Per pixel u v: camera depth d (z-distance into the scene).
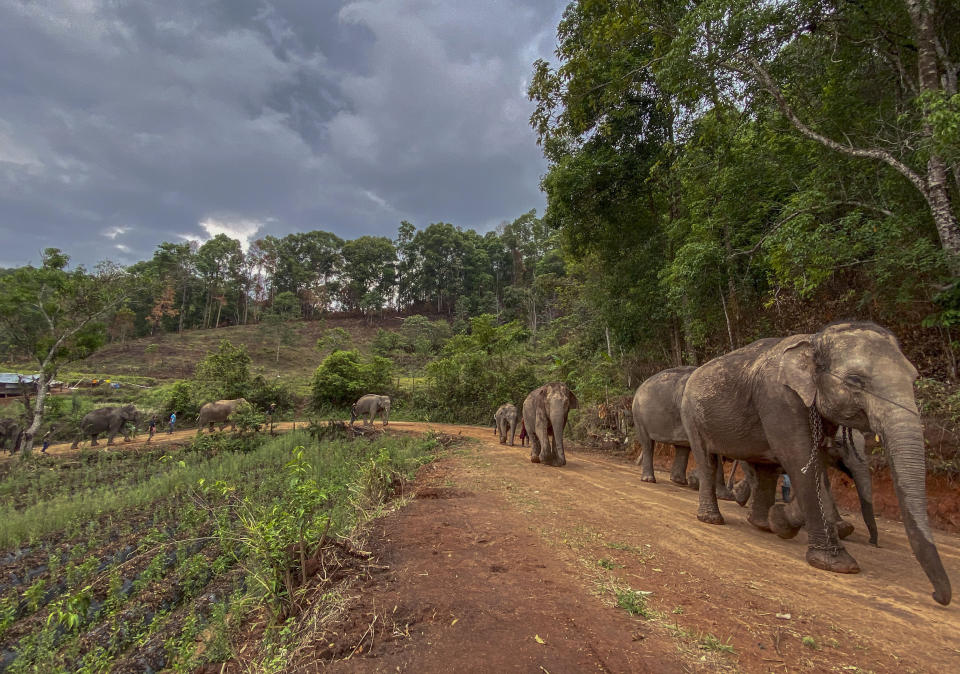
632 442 13.08
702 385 5.52
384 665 2.37
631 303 15.27
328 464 11.25
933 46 7.05
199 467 12.60
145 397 34.88
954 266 6.41
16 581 6.09
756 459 5.08
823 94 8.81
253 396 32.19
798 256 7.59
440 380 29.69
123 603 4.93
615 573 3.71
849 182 8.53
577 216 15.93
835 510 5.19
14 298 17.38
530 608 2.98
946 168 6.58
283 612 3.44
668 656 2.39
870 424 3.71
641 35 11.94
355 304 108.62
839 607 3.14
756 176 9.62
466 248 105.50
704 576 3.72
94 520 8.53
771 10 7.89
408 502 6.32
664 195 14.48
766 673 2.24
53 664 3.60
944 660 2.42
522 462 10.71
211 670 2.89
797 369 4.25
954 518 5.64
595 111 14.87
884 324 8.46
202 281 88.81
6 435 17.84
